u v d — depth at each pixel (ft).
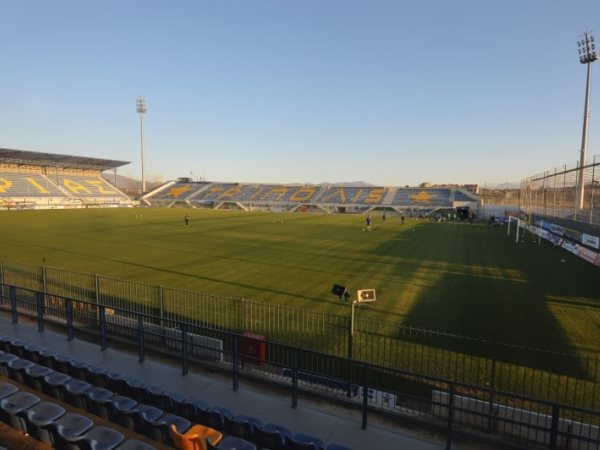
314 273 63.36
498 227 154.20
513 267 70.08
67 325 31.53
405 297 49.60
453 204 249.75
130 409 18.93
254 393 23.68
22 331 32.96
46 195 244.63
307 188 328.29
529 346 34.04
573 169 90.12
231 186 349.61
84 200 263.90
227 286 54.24
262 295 49.80
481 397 24.64
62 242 94.89
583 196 88.74
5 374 23.84
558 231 99.09
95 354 28.76
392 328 37.96
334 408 22.27
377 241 105.60
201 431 16.93
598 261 70.23
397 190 298.15
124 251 83.56
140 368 26.68
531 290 53.47
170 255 79.25
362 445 18.92
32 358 25.95
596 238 73.10
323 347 32.99
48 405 18.74
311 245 96.53
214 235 114.83
